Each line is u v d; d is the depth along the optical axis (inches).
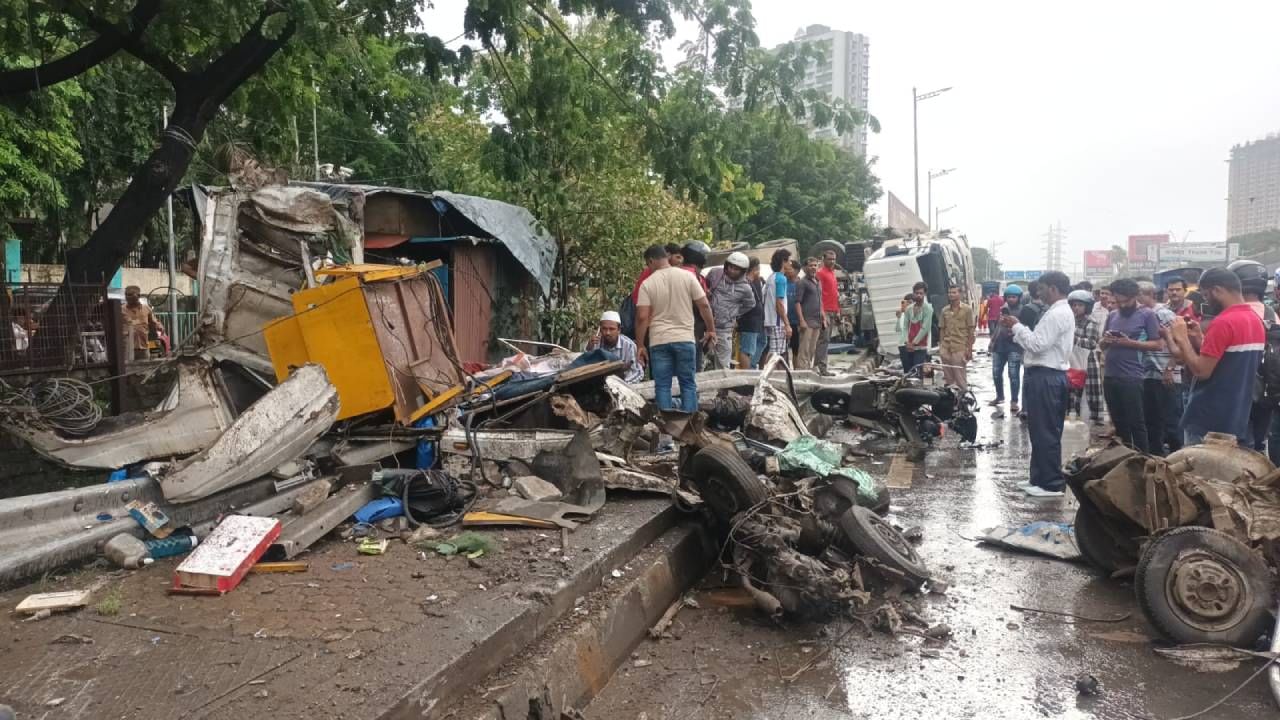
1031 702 153.9
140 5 323.6
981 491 317.4
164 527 183.2
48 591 157.9
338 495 204.8
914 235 860.0
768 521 202.1
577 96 437.1
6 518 163.3
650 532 215.2
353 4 335.3
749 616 197.9
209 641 136.1
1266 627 169.9
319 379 210.2
